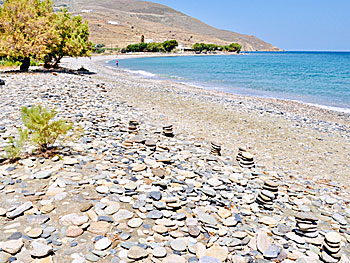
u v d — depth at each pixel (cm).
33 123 711
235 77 5300
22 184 548
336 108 2478
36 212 460
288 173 968
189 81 4294
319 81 4800
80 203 504
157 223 482
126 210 506
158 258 396
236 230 520
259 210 628
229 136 1359
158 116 1582
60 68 3950
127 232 448
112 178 630
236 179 770
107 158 747
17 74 2362
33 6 3006
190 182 698
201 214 538
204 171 812
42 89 1639
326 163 1093
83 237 419
